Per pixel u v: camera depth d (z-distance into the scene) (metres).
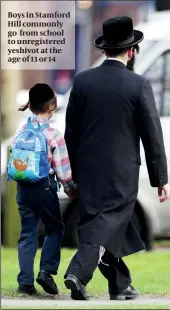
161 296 19.12
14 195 27.73
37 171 18.23
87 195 17.88
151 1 49.19
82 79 18.02
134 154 17.80
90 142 17.83
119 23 17.91
